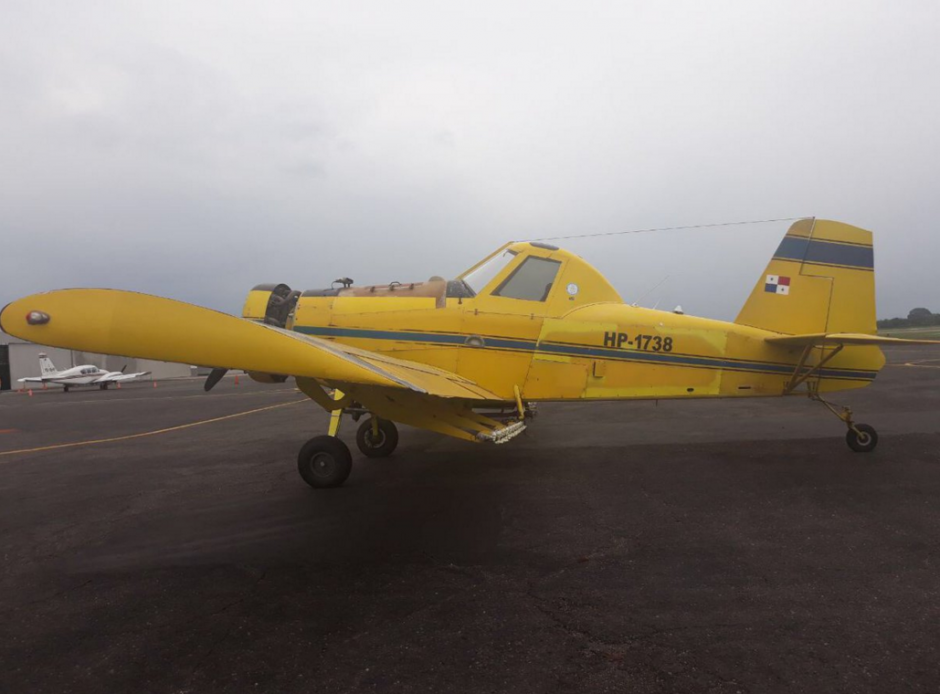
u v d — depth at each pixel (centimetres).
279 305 595
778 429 720
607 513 395
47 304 282
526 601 266
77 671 217
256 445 728
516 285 544
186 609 266
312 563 318
